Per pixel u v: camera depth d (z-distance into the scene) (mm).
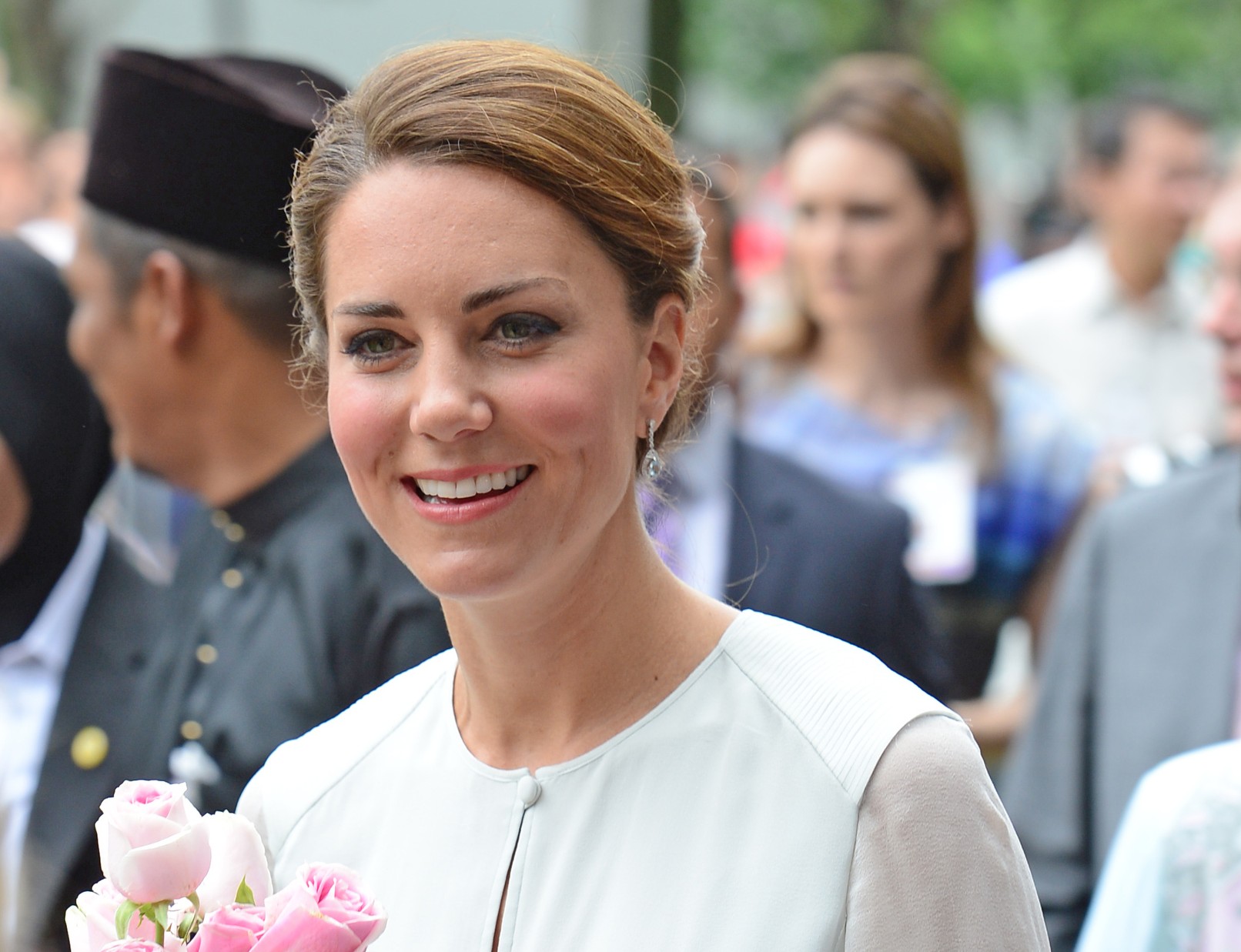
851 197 14977
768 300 24719
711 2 51188
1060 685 11117
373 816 6422
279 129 9453
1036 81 55000
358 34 16828
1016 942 5520
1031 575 15016
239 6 17406
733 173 13102
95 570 10977
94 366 9836
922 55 53844
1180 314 20797
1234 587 10461
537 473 5523
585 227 5484
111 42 21797
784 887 5488
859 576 12102
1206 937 7520
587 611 5973
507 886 5922
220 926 5027
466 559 5547
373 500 5738
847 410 15203
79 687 9992
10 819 9219
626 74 6477
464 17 16500
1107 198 20938
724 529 12258
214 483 9773
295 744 6934
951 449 15008
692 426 7137
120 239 9609
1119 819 10570
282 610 9281
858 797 5547
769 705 5855
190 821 5395
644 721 5980
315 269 5883
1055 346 20953
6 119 22859
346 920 4996
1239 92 56312
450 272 5352
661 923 5566
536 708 6152
